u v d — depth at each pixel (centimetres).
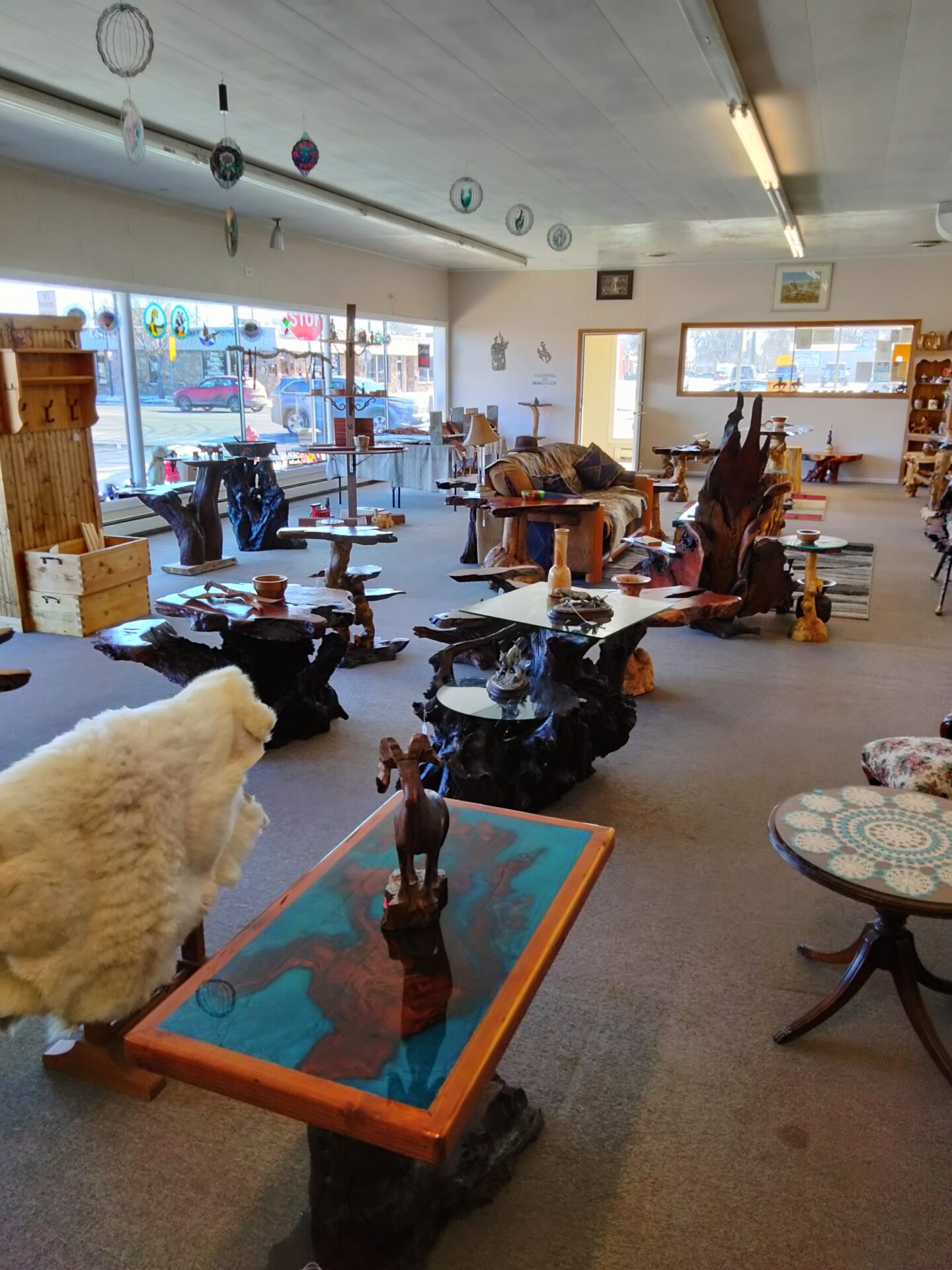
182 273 863
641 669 435
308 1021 132
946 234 861
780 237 1022
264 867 278
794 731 392
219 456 793
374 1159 141
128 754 147
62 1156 176
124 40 314
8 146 620
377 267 1195
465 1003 136
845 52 447
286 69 470
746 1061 201
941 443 1014
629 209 854
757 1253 156
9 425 491
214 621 359
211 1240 158
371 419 884
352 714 408
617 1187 169
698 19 386
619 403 1568
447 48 438
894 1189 169
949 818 201
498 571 447
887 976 230
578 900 163
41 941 138
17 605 520
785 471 820
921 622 567
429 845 153
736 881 274
